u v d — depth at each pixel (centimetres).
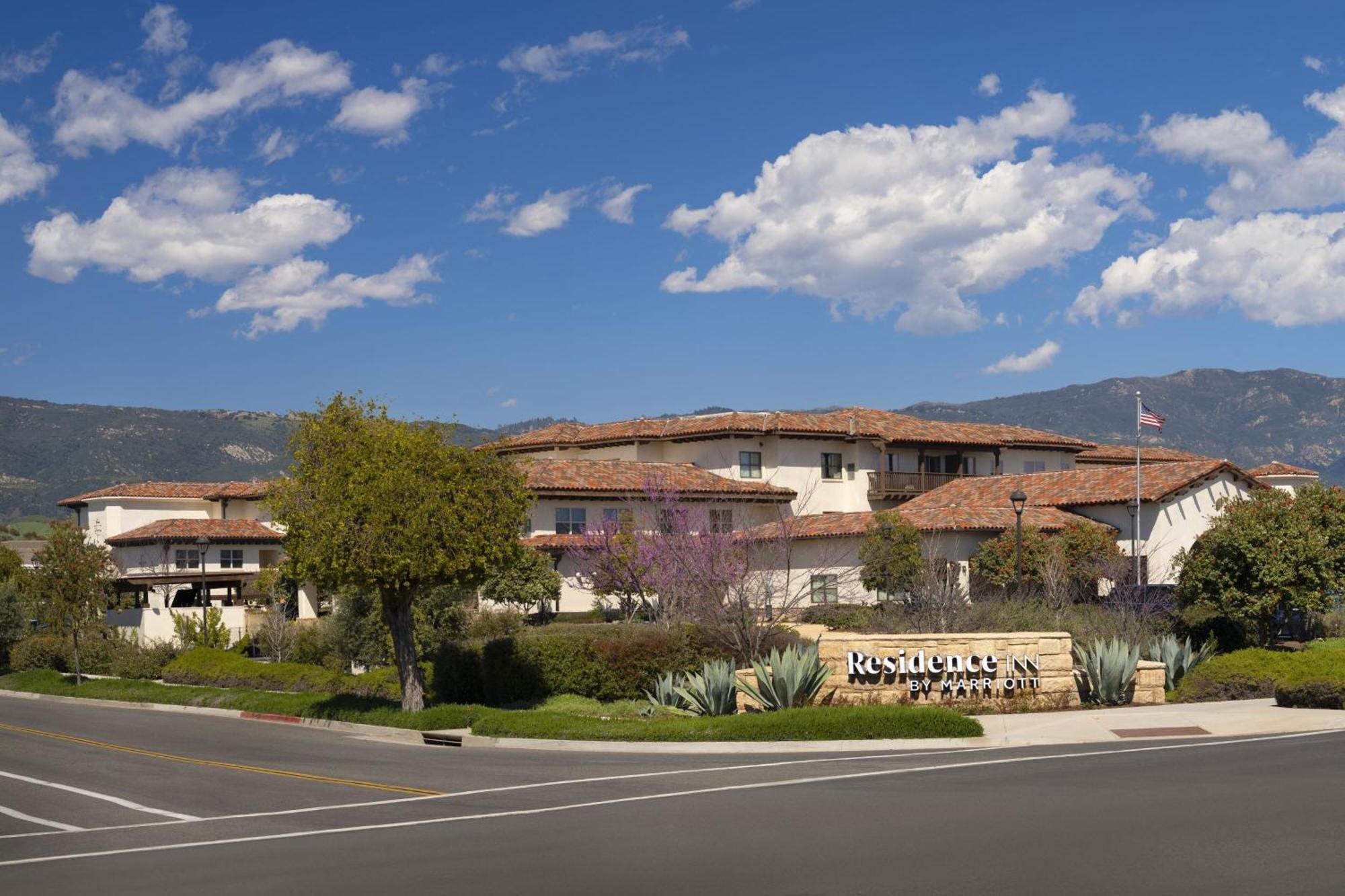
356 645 4016
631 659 3303
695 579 3653
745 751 2125
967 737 2130
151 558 6662
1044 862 1110
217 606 6769
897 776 1719
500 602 4644
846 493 6309
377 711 2958
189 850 1405
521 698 3183
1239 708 2412
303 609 5894
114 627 5409
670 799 1599
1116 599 3781
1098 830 1246
